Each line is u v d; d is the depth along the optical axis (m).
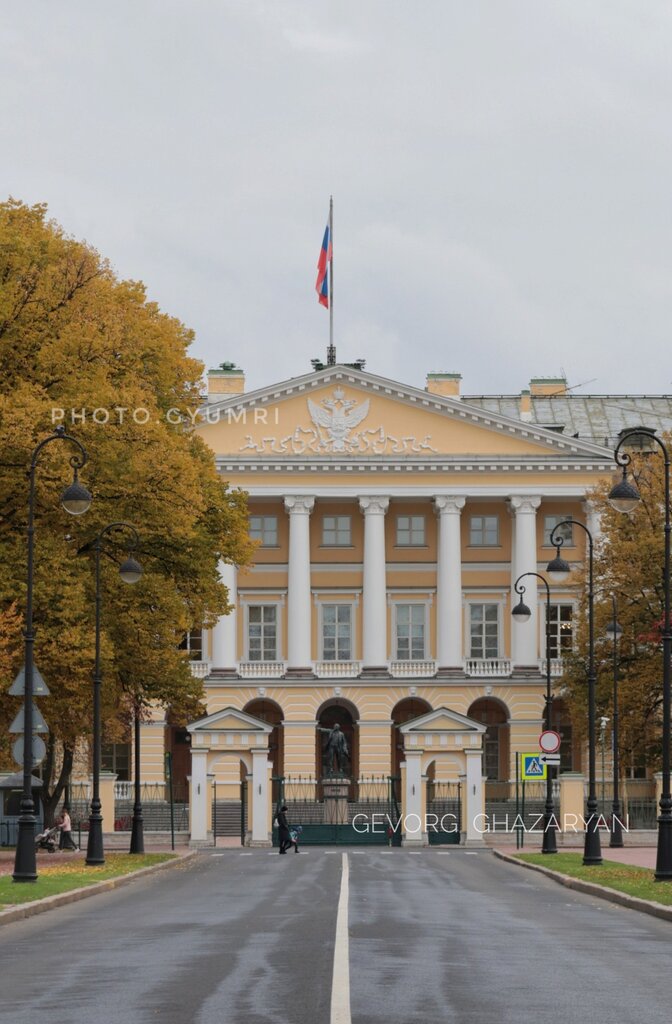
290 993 25.66
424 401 162.62
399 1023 22.53
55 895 50.47
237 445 162.38
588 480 162.88
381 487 162.75
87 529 77.50
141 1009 24.31
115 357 78.38
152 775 157.00
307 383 162.12
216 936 36.34
